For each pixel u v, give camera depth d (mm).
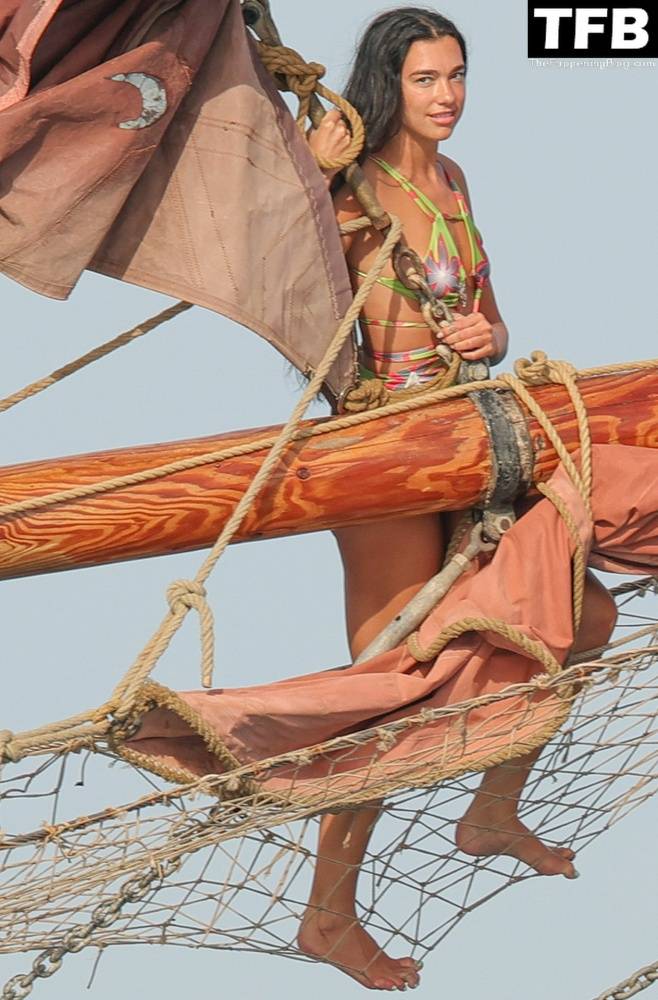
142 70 23812
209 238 24391
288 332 24859
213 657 23766
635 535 25797
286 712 24516
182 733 24312
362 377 26266
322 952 27891
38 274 23844
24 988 24594
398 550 26297
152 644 23672
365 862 26688
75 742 23766
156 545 24578
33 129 23531
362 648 26688
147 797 24297
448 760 25172
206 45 24203
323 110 25625
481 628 25016
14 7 23609
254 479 24516
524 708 25484
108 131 23781
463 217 26531
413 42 25609
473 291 26562
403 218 26047
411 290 25875
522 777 28203
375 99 25703
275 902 25031
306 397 24750
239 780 24406
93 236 23906
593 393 25906
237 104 24344
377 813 27219
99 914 24562
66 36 24062
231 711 24203
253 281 24500
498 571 25266
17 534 24047
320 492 24922
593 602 26703
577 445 25594
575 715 25406
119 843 24141
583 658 26781
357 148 25422
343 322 24969
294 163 24703
